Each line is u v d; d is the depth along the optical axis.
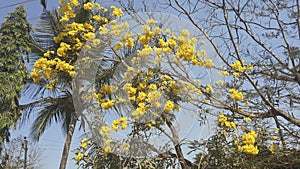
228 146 3.49
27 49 7.41
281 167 3.81
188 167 3.49
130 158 3.39
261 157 3.63
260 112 3.71
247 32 3.76
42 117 7.73
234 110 3.54
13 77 7.91
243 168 3.45
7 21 8.55
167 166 3.53
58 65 3.57
